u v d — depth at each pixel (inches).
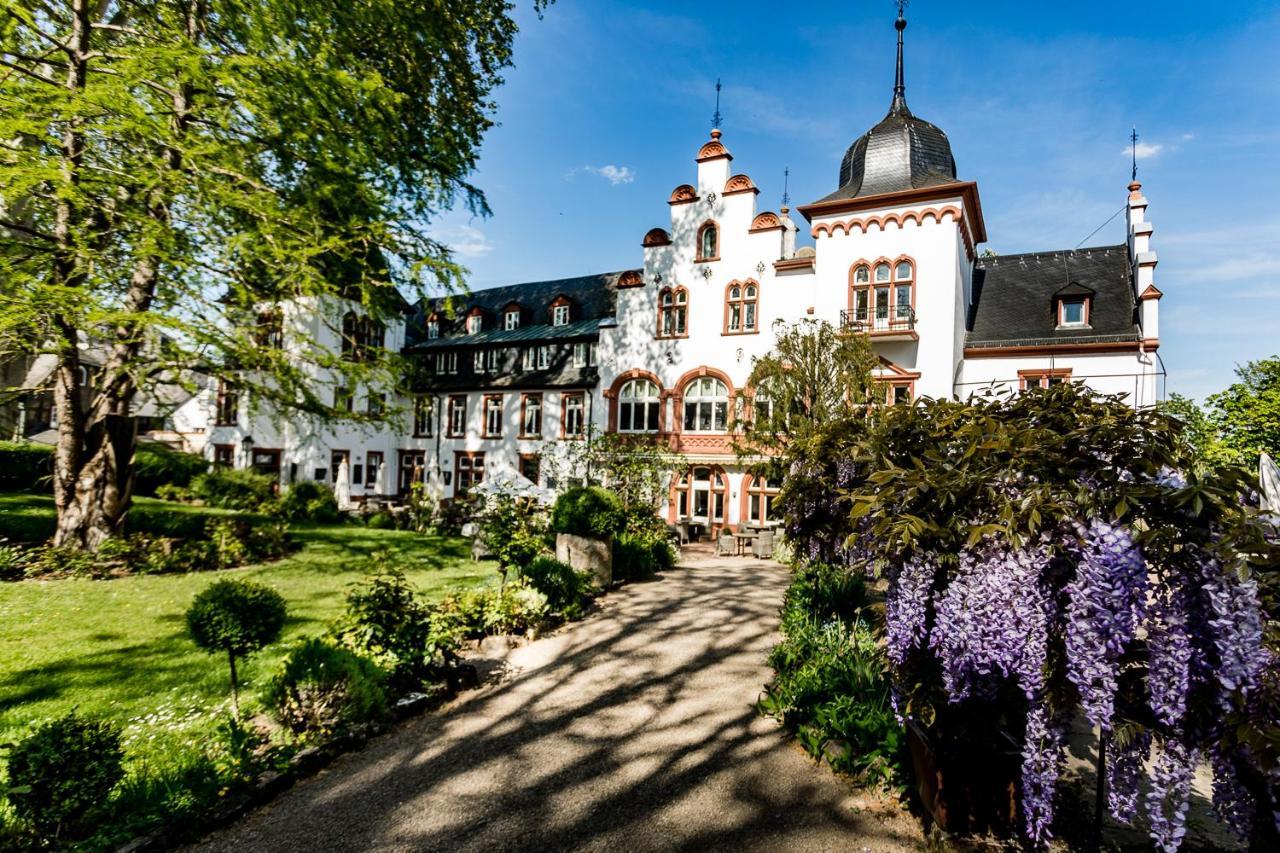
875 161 779.4
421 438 1211.9
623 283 957.8
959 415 169.0
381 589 268.2
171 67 398.6
